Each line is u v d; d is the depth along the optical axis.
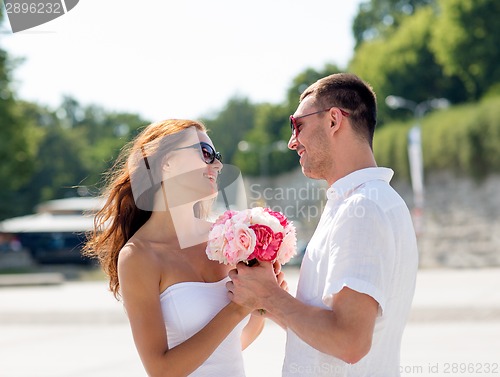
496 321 11.77
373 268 3.25
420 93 48.22
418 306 12.40
